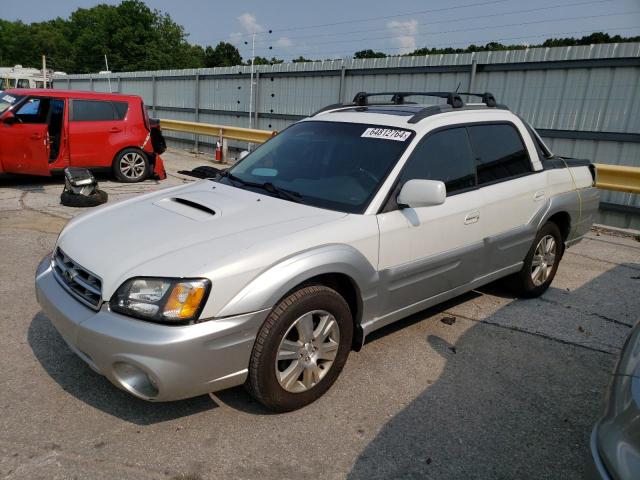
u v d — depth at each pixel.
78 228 3.19
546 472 2.59
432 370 3.50
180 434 2.72
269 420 2.88
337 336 3.06
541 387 3.37
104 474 2.42
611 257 6.42
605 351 3.90
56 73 26.64
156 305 2.47
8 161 8.38
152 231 2.93
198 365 2.49
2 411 2.82
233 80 15.21
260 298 2.62
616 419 1.79
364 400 3.12
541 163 4.64
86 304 2.67
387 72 11.23
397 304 3.44
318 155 3.73
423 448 2.72
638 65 7.96
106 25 64.56
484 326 4.23
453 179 3.77
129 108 9.69
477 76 9.84
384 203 3.26
